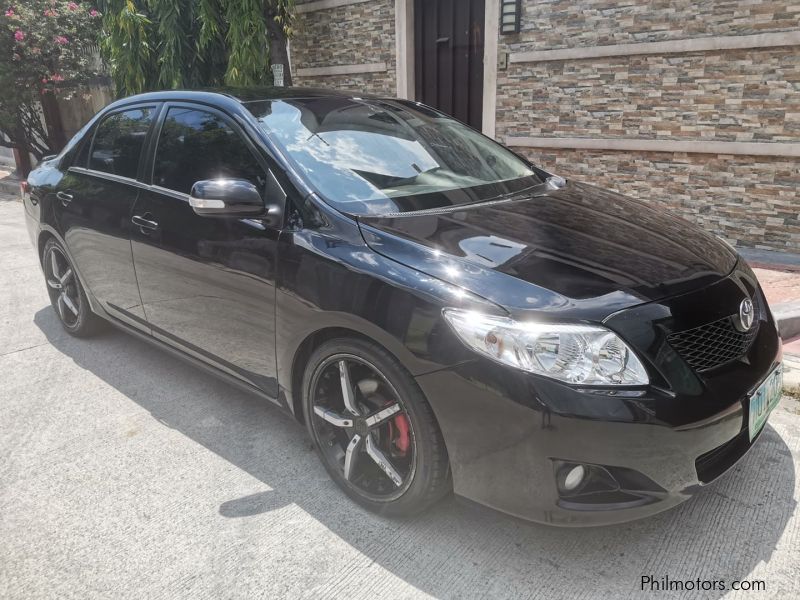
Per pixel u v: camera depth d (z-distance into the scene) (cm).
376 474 251
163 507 256
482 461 204
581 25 616
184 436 310
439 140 329
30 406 344
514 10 652
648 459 191
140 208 330
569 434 188
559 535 233
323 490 266
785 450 280
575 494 199
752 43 520
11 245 752
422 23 768
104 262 364
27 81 1145
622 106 609
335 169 273
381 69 813
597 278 210
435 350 204
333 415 254
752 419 214
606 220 270
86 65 1191
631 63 593
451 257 221
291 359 260
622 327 195
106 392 359
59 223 397
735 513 240
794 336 397
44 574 221
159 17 830
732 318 220
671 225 279
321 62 881
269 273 259
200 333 310
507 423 195
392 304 216
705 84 555
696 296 214
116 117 379
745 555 220
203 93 325
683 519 238
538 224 254
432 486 223
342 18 834
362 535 237
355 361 236
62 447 303
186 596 210
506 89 689
